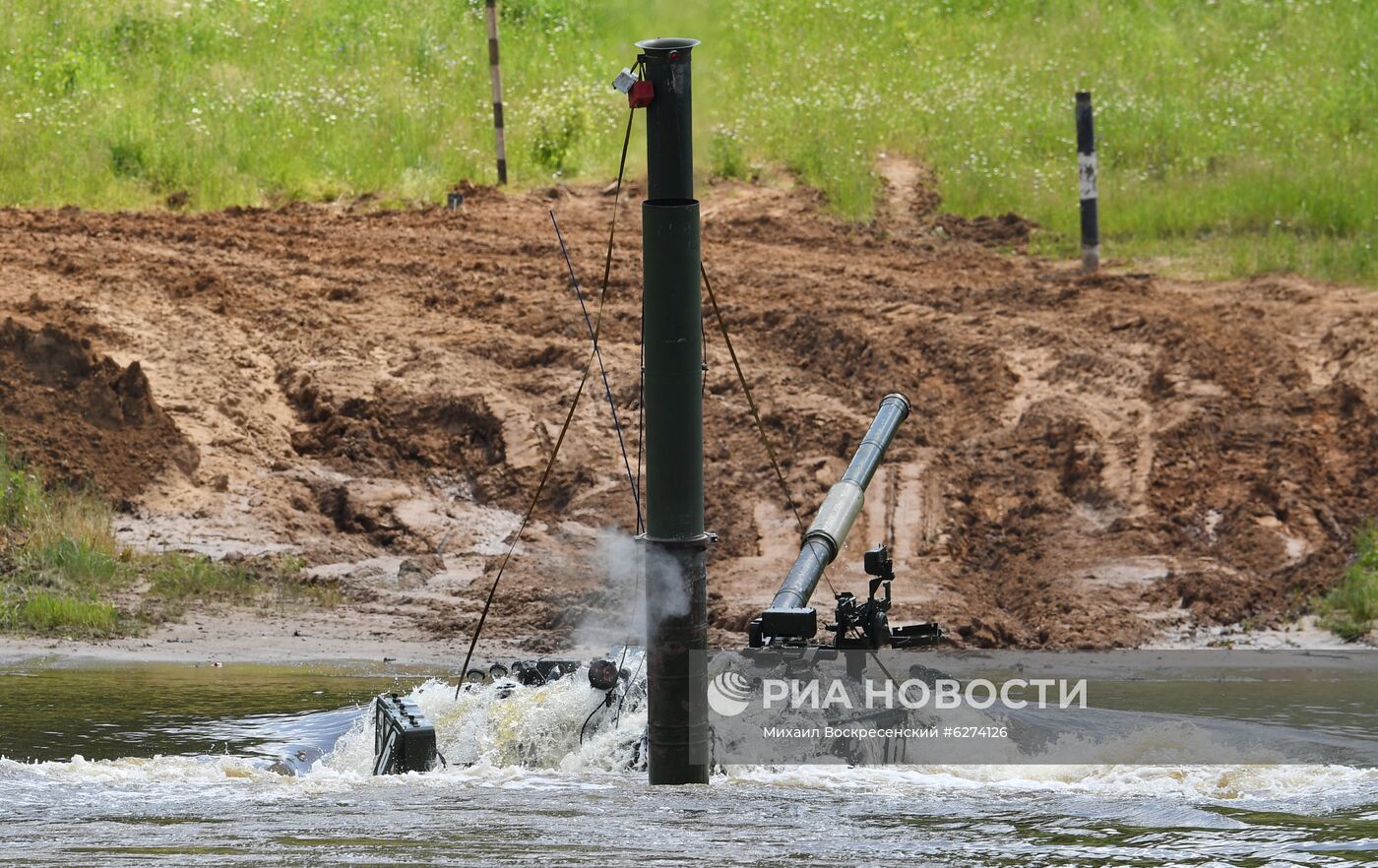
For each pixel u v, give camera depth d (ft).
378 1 391.24
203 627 162.09
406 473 203.00
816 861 69.36
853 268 259.39
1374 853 72.95
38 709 126.00
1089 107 257.14
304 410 211.20
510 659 152.76
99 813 79.36
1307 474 191.42
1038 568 178.81
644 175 311.06
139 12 372.38
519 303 238.07
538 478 198.59
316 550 185.26
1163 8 412.98
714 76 354.95
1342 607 169.17
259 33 372.58
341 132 316.81
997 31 396.16
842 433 201.16
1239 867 70.54
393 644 158.30
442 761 97.55
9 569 172.86
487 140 320.70
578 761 99.25
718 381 214.69
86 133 306.35
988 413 208.03
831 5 394.73
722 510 188.85
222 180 293.23
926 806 83.10
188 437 199.52
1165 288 248.93
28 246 245.04
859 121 328.49
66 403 197.88
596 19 386.52
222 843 71.51
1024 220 290.97
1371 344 215.31
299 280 242.99
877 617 102.12
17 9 365.81
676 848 71.36
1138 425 201.87
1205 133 325.83
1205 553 181.06
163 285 233.55
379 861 67.87
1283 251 264.11
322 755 109.70
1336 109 342.64
